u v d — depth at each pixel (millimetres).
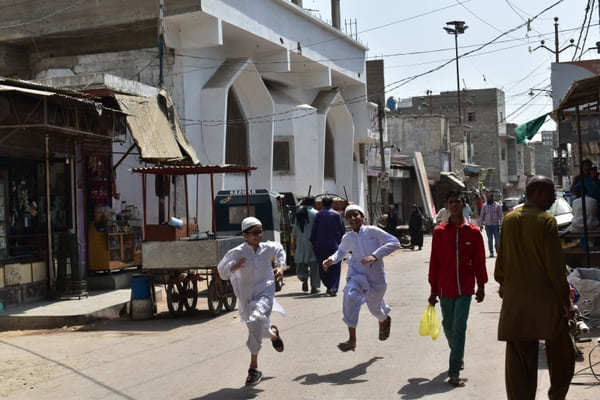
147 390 6914
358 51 33938
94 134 14000
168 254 11859
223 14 21031
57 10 21109
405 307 11609
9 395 7066
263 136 25078
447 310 6766
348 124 33688
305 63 28953
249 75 23938
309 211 14734
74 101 12797
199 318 12000
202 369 7711
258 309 6965
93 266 15172
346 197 31922
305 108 28125
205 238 12617
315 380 6891
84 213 15234
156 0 20062
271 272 7391
